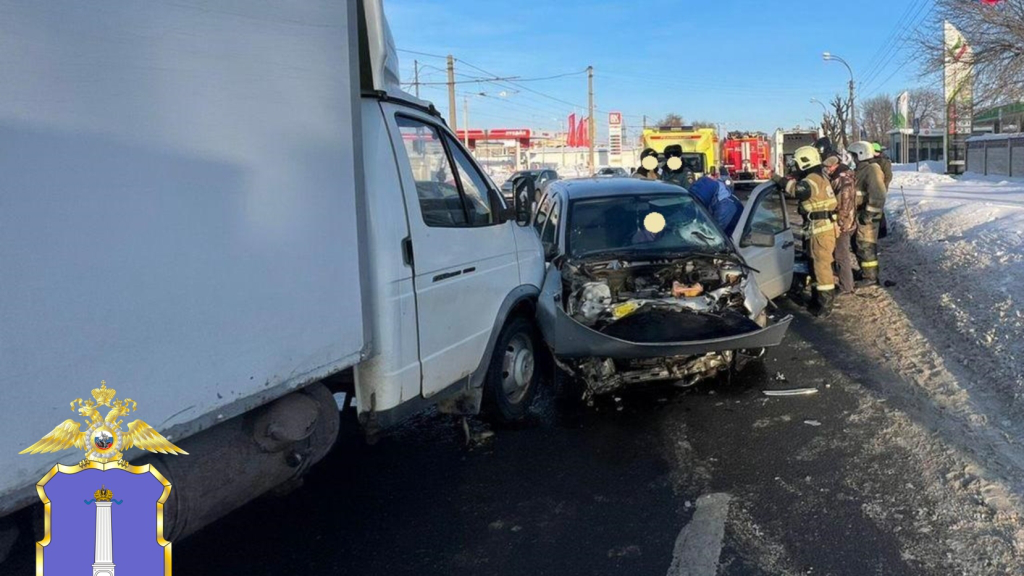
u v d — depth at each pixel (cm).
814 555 323
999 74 2102
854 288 896
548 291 529
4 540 214
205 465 258
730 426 479
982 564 309
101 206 204
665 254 580
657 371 526
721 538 340
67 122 195
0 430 182
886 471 400
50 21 190
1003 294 729
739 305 557
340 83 305
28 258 186
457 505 388
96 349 203
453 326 408
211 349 241
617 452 449
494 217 480
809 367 596
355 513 383
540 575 318
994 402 484
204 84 237
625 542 342
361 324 324
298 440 288
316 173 291
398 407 358
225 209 246
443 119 438
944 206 1541
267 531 366
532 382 533
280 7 270
